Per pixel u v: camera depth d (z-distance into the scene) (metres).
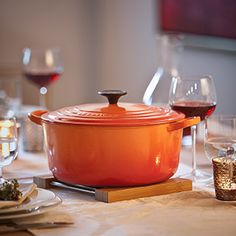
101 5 4.75
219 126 1.72
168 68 2.54
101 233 1.23
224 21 4.00
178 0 4.48
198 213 1.36
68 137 1.49
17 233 1.25
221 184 1.47
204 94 1.79
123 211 1.38
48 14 4.62
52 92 4.71
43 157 2.05
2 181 1.47
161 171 1.52
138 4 4.79
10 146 1.48
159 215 1.35
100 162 1.47
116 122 1.45
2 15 4.50
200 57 4.32
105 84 4.84
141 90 4.84
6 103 2.94
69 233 1.23
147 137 1.47
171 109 1.65
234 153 1.54
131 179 1.49
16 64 4.56
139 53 4.82
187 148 2.19
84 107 1.57
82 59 4.76
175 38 2.57
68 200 1.49
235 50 3.93
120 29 4.80
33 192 1.40
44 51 3.01
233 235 1.21
